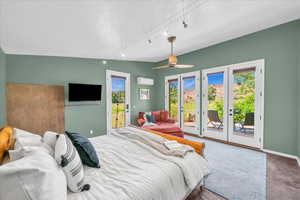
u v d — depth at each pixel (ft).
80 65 14.28
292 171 7.86
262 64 10.71
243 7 7.64
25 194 2.29
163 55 16.31
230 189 6.38
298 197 5.87
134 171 4.37
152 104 19.93
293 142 9.52
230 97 12.55
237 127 12.23
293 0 7.22
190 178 4.74
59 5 6.55
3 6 6.42
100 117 15.43
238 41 11.91
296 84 9.33
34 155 2.98
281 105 9.97
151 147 6.30
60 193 2.64
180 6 7.22
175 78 17.40
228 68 12.62
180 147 5.87
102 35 9.97
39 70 12.39
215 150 11.05
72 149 3.94
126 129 9.09
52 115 12.83
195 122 15.37
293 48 9.39
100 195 3.32
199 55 14.78
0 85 10.00
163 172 4.35
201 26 9.61
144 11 7.47
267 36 10.43
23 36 9.39
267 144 10.62
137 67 18.30
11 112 11.27
